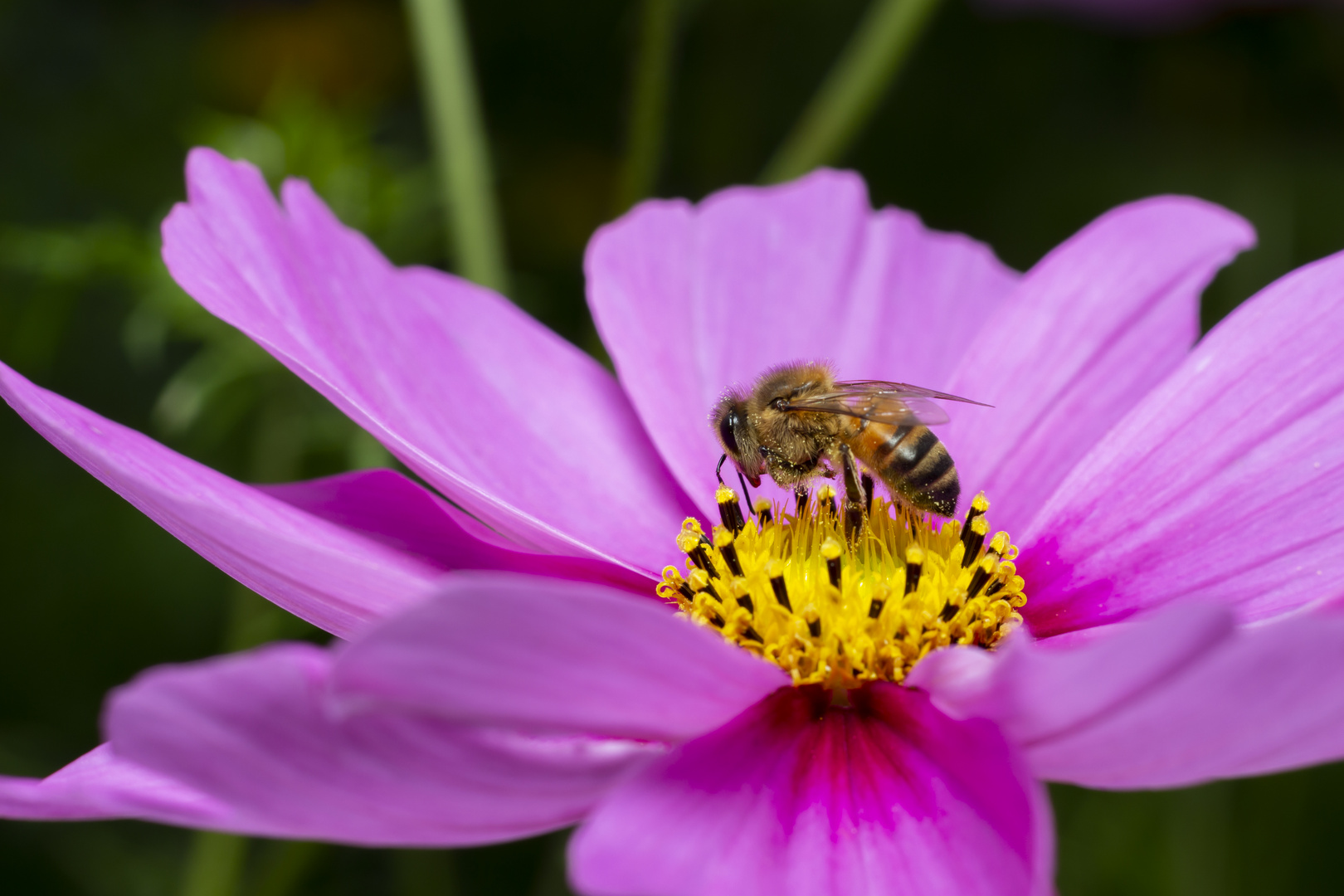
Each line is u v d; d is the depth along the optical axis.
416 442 0.15
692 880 0.13
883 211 0.17
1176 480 0.15
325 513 0.15
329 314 0.15
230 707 0.13
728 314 0.17
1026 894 0.13
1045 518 0.15
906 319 0.17
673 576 0.15
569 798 0.13
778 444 0.16
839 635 0.15
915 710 0.14
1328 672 0.12
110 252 0.18
